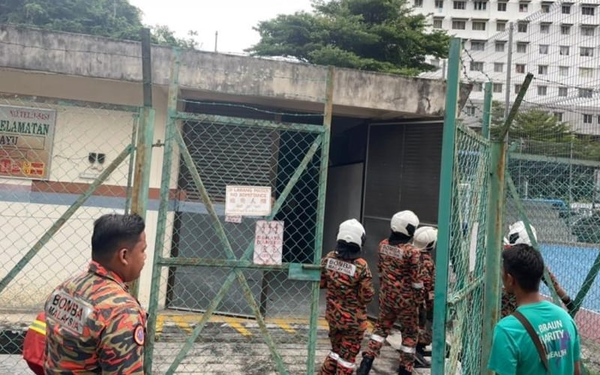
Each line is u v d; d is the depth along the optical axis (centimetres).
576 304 414
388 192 632
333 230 773
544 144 488
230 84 546
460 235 259
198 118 289
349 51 1981
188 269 577
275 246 301
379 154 652
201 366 425
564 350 208
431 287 443
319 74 571
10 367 372
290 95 562
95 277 167
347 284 375
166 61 536
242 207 299
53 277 554
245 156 586
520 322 208
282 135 716
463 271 279
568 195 486
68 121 563
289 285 760
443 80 606
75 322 157
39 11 1830
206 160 582
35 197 553
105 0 2116
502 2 6244
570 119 700
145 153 277
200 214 581
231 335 510
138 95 582
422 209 588
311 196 781
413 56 2134
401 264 434
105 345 153
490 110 381
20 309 536
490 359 212
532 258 218
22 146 551
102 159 569
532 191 479
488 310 330
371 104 589
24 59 525
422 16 2220
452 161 240
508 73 997
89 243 562
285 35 2064
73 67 534
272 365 436
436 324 240
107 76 539
